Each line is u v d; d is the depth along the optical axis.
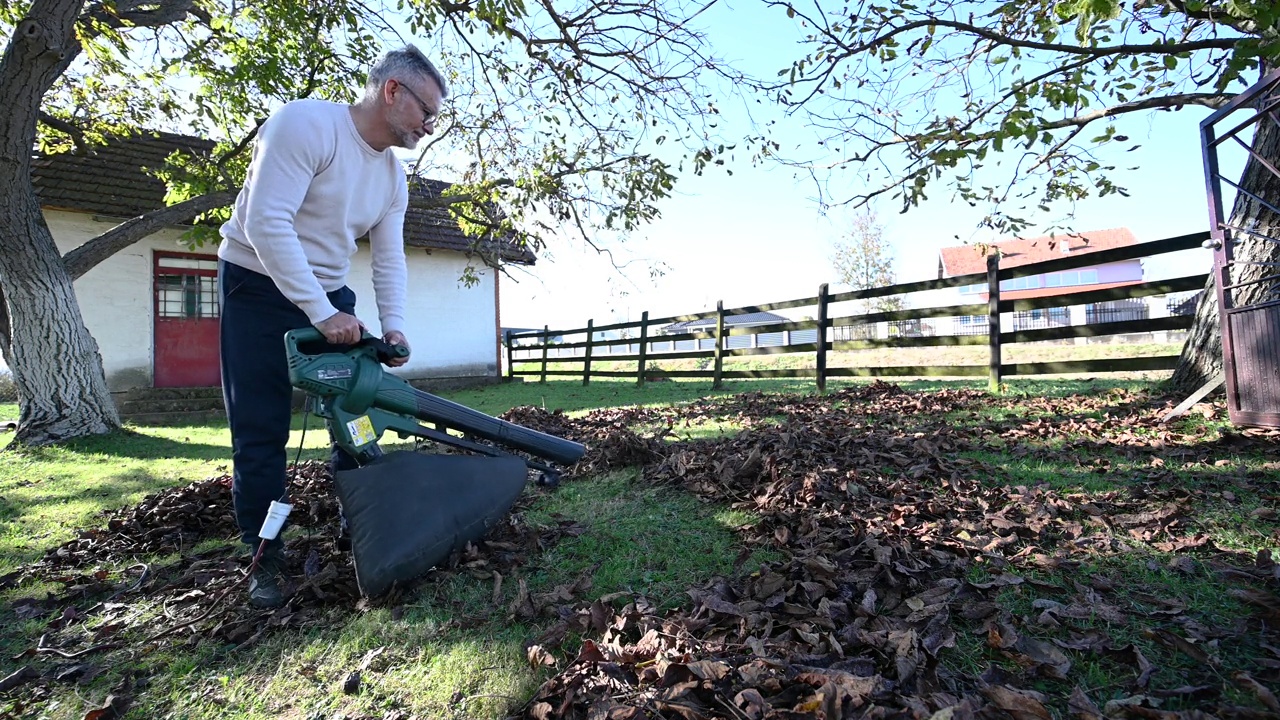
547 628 1.68
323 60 6.91
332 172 2.01
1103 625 1.52
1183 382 4.57
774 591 1.74
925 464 3.02
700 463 3.16
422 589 1.94
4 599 2.17
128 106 8.47
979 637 1.50
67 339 6.11
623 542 2.27
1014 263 35.62
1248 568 1.74
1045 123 4.02
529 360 15.57
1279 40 3.13
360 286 13.08
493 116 7.75
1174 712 1.16
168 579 2.28
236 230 2.02
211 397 10.62
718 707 1.25
